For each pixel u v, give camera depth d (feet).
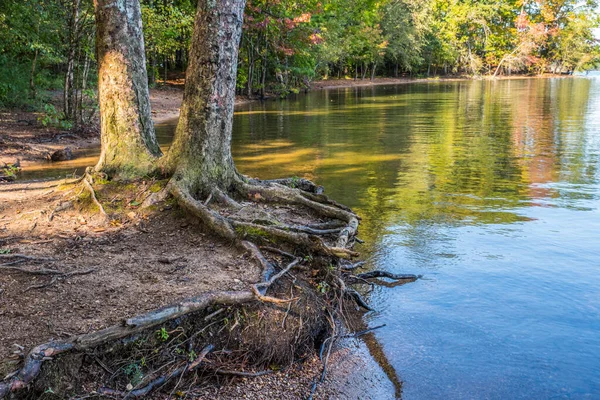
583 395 11.98
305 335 14.20
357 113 78.74
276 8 93.35
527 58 241.76
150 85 94.32
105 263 15.92
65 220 19.34
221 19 20.42
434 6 240.53
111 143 22.15
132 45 22.33
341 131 57.88
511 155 41.93
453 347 14.11
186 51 123.13
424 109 85.40
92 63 62.95
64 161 38.40
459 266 19.24
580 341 14.14
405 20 204.33
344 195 29.37
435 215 25.46
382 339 14.61
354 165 37.99
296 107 89.92
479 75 240.94
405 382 12.75
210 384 12.42
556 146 46.14
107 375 11.51
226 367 12.88
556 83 184.03
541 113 77.05
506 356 13.60
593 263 19.19
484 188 30.83
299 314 14.47
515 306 16.15
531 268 18.89
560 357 13.46
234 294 13.69
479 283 17.83
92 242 17.53
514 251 20.56
